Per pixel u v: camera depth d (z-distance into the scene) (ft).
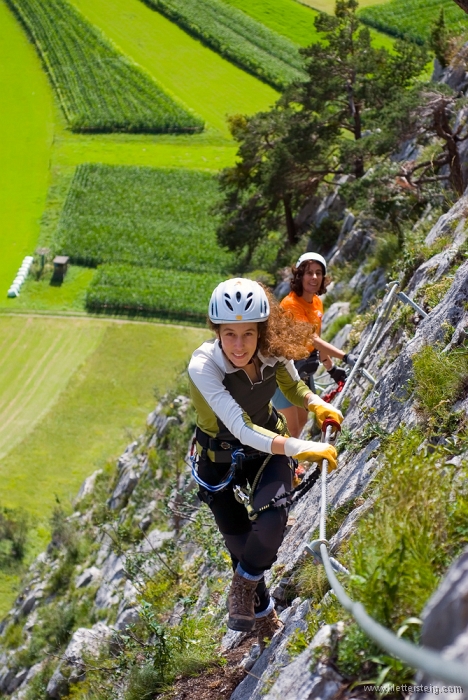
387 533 9.75
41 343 176.65
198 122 306.35
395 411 16.10
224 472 12.93
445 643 6.15
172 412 64.28
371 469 14.66
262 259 174.29
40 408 149.38
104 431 142.10
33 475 129.39
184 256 226.58
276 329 12.34
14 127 311.88
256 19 370.12
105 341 176.96
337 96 116.47
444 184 61.00
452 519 9.69
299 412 21.26
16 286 205.26
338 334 42.65
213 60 348.18
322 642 9.18
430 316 17.81
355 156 78.28
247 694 12.84
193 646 17.66
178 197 264.72
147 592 29.17
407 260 27.66
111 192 267.39
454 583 6.28
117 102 322.96
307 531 16.33
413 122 65.98
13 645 59.62
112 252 227.81
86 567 59.62
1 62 353.10
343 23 115.85
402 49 113.60
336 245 83.10
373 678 8.55
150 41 362.94
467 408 13.05
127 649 23.98
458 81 78.28
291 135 113.09
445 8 332.19
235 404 11.89
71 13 381.19
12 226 249.14
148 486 57.11
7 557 105.81
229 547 13.74
